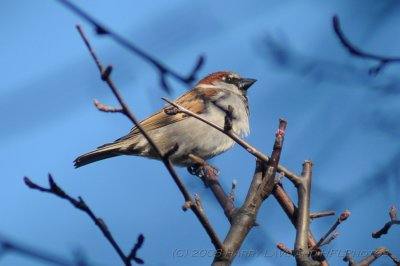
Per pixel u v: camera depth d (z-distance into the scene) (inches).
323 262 247.8
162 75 213.8
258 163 273.1
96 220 208.1
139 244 207.5
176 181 220.7
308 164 269.6
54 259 175.6
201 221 227.5
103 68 205.8
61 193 207.6
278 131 257.4
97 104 210.4
